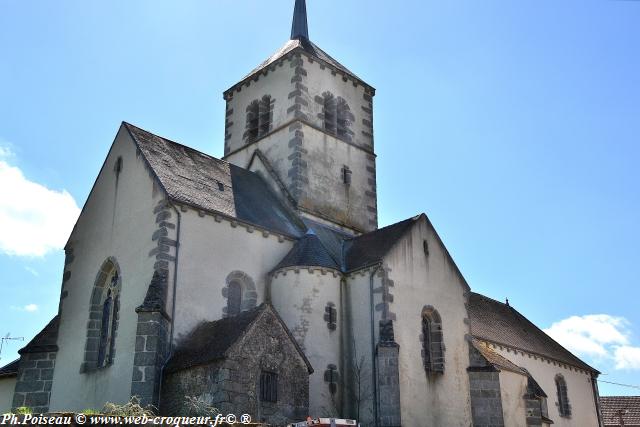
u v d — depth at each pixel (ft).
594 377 150.82
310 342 88.69
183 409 72.13
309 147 117.91
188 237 86.17
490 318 136.05
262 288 92.94
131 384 77.15
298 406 75.87
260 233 95.55
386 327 88.63
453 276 103.60
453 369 96.89
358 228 120.26
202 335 79.97
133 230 89.66
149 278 82.94
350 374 90.43
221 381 69.41
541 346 140.26
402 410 87.04
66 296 99.60
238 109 133.28
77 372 90.58
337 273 94.99
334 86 128.26
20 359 95.09
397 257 94.99
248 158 125.29
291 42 136.77
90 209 101.35
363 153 128.16
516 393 108.27
